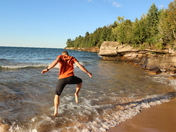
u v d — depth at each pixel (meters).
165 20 27.67
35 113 4.08
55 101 3.68
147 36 33.53
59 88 3.65
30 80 8.23
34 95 5.69
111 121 3.76
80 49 118.50
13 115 3.90
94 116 4.01
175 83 9.06
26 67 13.97
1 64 16.31
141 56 30.72
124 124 3.62
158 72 13.72
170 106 5.06
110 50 34.66
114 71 13.97
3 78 8.42
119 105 4.91
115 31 46.69
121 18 46.38
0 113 3.98
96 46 101.19
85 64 20.69
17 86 6.83
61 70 3.67
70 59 3.72
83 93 6.14
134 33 33.44
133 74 12.47
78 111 4.29
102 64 21.69
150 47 29.23
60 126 3.42
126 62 26.88
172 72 13.39
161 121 3.87
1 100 4.95
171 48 26.08
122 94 6.27
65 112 4.19
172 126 3.62
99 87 7.34
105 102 5.15
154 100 5.63
